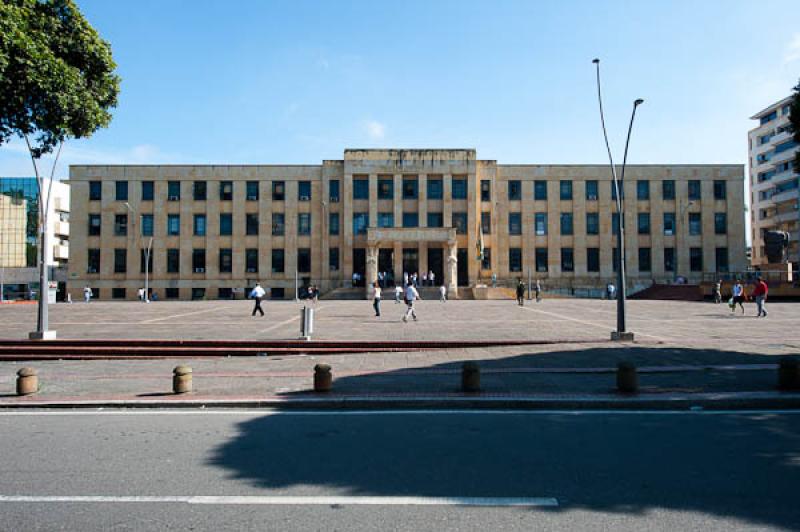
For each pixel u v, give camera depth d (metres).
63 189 78.81
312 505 4.65
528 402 8.60
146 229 54.59
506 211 55.50
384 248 54.12
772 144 73.62
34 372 9.58
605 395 8.91
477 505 4.63
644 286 54.53
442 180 54.44
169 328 20.08
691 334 17.80
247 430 7.25
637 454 6.05
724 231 55.59
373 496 4.85
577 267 55.00
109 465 5.76
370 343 15.34
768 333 17.95
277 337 16.91
